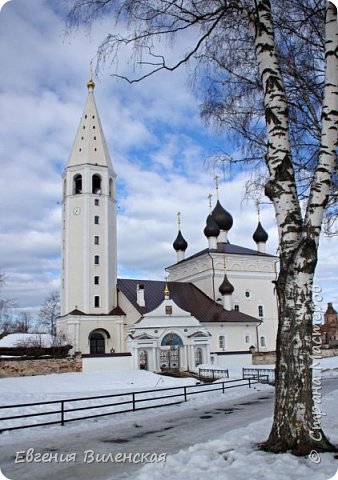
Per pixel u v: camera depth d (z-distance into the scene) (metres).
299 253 9.08
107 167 61.84
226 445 9.59
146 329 46.22
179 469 8.16
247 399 23.25
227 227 67.81
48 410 19.94
